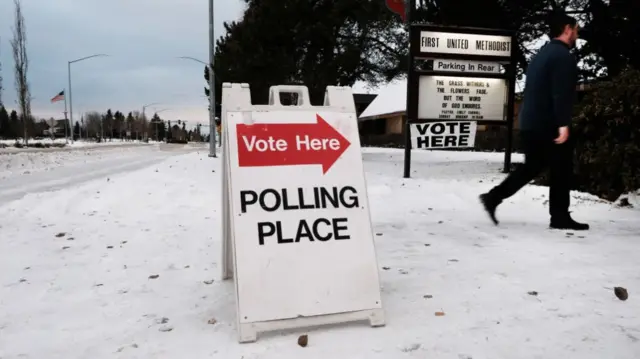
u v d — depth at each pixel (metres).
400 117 37.44
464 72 9.37
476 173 9.91
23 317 3.01
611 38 9.23
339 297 2.83
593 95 7.04
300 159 3.06
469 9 10.03
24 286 3.59
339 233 2.96
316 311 2.77
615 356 2.43
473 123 9.12
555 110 4.65
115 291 3.47
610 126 6.76
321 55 15.81
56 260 4.29
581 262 3.97
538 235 4.91
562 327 2.76
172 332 2.78
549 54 4.69
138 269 4.00
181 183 9.52
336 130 3.19
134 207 6.95
